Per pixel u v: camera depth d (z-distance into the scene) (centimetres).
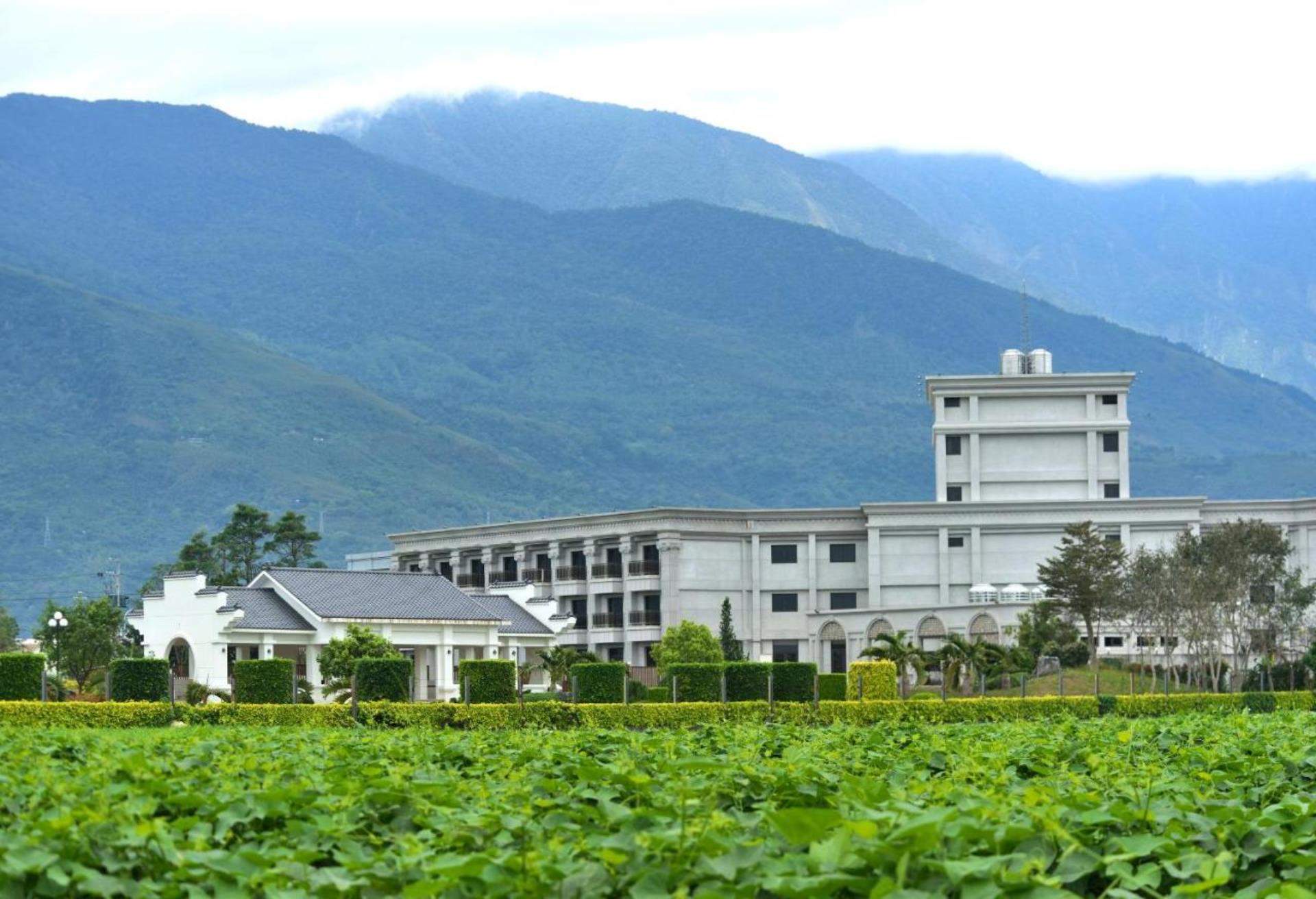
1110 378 12962
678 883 1554
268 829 1966
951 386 13038
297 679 7700
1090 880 1706
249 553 16512
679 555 12488
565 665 9412
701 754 2955
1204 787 2378
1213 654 10038
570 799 2114
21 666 6119
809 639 12556
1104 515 12481
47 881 1562
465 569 14025
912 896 1404
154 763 2348
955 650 9350
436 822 1880
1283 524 12400
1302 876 1733
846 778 2172
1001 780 2245
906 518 12581
